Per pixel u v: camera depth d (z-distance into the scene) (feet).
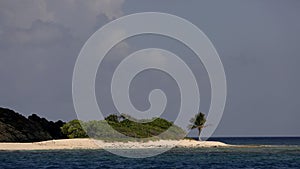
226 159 308.19
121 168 250.98
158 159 305.73
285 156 338.13
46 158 298.56
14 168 246.27
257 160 302.66
